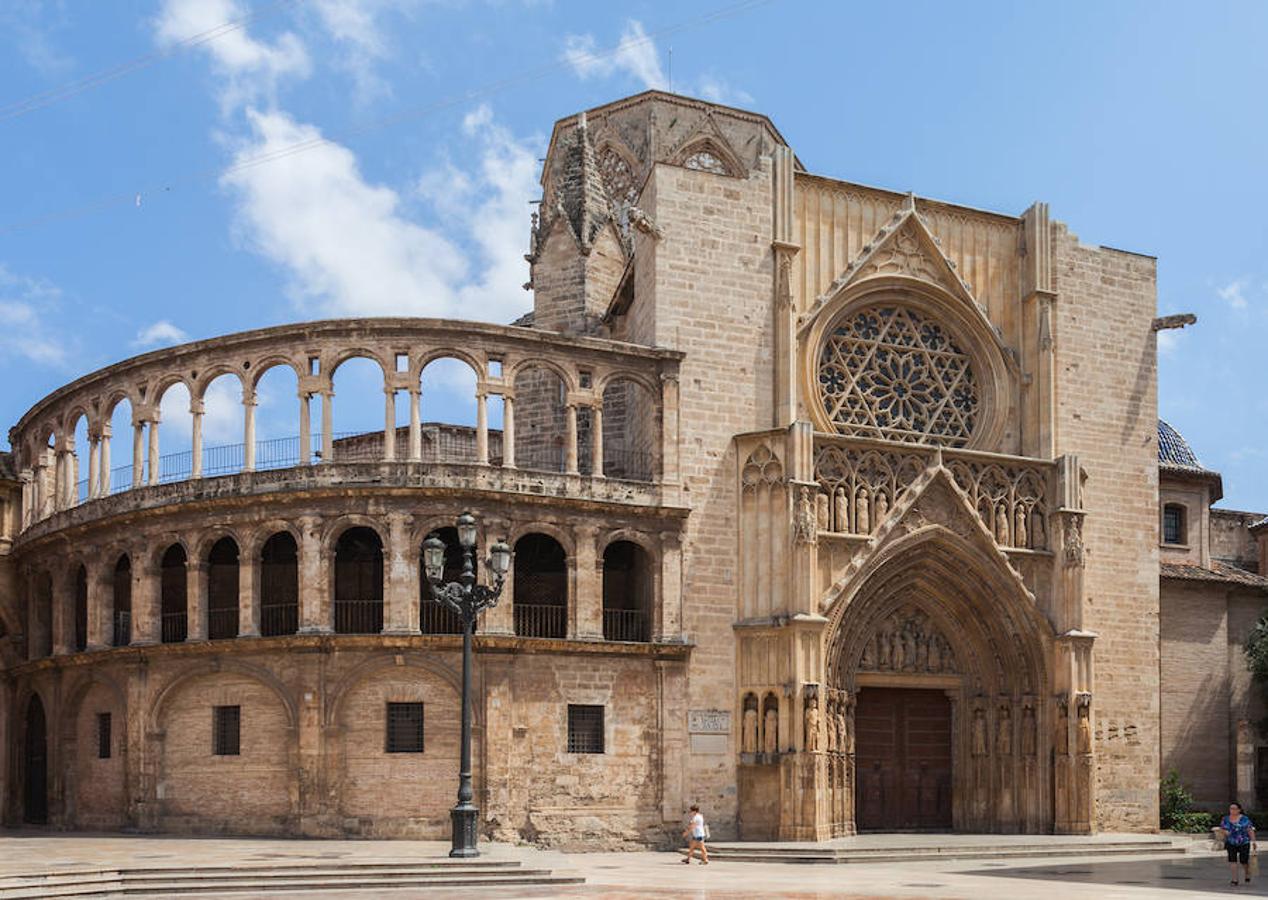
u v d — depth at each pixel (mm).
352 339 48844
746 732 49438
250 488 48594
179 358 51250
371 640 46688
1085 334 58156
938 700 54844
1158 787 56906
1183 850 50906
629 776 48219
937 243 56156
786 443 50344
